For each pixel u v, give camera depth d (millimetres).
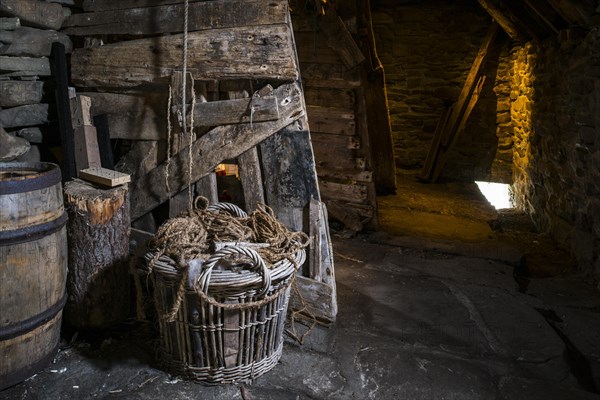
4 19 3045
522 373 2574
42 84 3383
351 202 4945
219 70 2885
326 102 4777
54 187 2424
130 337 2832
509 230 5426
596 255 3777
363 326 3049
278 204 3018
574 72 4223
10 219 2217
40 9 3203
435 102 7441
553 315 3275
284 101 2816
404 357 2660
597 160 3725
